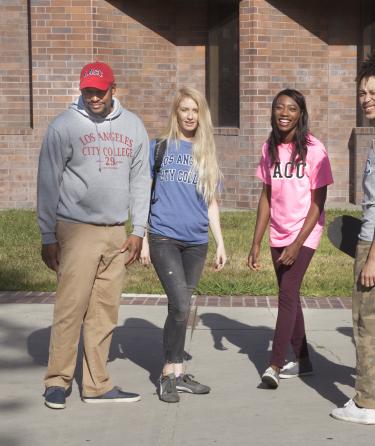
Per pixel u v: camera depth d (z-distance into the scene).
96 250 6.89
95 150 6.81
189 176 7.16
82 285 6.88
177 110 7.23
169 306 7.14
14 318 9.77
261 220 7.78
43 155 6.80
